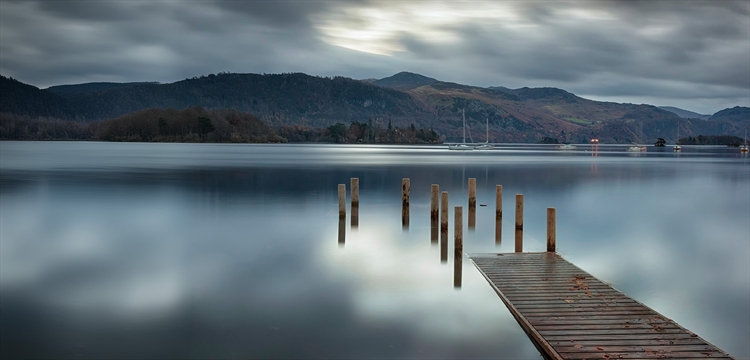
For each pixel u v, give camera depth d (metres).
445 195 22.42
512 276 15.78
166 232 23.56
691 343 10.58
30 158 89.56
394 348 11.08
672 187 48.34
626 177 59.69
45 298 14.05
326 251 19.78
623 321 11.82
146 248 20.27
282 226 25.11
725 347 11.73
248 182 48.00
